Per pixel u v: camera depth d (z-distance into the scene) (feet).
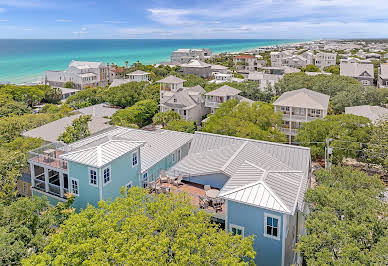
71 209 69.87
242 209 60.59
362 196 59.67
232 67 482.28
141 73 343.46
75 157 75.92
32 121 157.58
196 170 84.43
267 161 85.66
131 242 44.32
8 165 90.22
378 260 43.91
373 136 121.70
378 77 313.53
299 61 485.97
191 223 48.60
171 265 41.47
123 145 81.97
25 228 56.39
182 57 573.33
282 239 57.82
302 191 66.08
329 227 50.24
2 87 277.23
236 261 42.65
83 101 278.67
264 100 244.01
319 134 126.41
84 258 44.91
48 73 401.49
